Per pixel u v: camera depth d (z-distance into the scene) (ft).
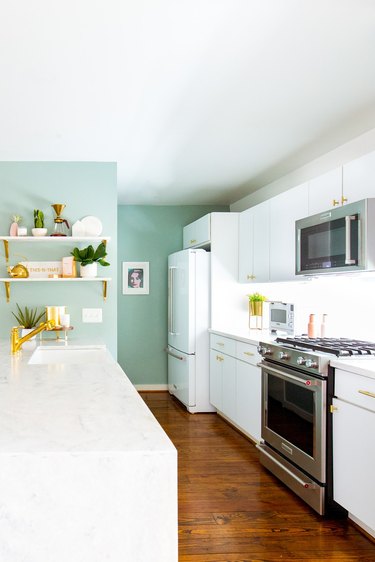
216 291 16.97
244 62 7.63
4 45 6.97
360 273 10.32
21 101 9.00
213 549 7.96
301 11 6.25
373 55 7.48
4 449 3.36
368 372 7.87
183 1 5.99
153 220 20.92
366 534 8.48
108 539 3.32
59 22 6.41
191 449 13.19
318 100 9.23
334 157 12.45
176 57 7.43
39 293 12.85
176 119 10.07
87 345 11.07
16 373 6.55
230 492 10.32
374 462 7.75
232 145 11.95
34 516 3.28
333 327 12.80
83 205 13.00
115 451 3.35
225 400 15.28
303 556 7.75
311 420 9.46
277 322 14.47
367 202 8.79
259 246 14.78
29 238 12.13
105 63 7.57
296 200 12.22
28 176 12.89
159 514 3.35
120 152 12.35
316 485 9.16
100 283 13.05
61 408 4.53
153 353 20.79
